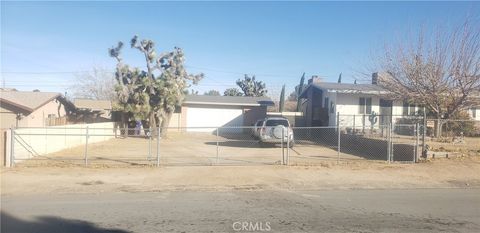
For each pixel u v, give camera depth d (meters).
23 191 12.58
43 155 20.98
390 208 10.71
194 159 19.98
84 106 48.44
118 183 13.95
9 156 16.75
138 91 34.56
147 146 26.92
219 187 13.62
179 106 41.09
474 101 22.67
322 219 9.45
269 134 26.11
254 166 17.50
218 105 43.03
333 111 33.91
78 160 19.12
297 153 23.28
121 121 36.44
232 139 33.84
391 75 24.52
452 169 17.12
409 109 33.56
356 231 8.48
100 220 9.14
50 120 33.56
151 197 11.91
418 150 19.11
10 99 30.45
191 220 9.23
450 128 25.58
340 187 13.95
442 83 22.55
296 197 12.15
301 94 43.59
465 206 11.04
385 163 18.56
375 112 33.50
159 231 8.34
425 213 10.18
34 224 8.78
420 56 23.05
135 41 34.97
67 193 12.39
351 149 26.16
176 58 36.22
